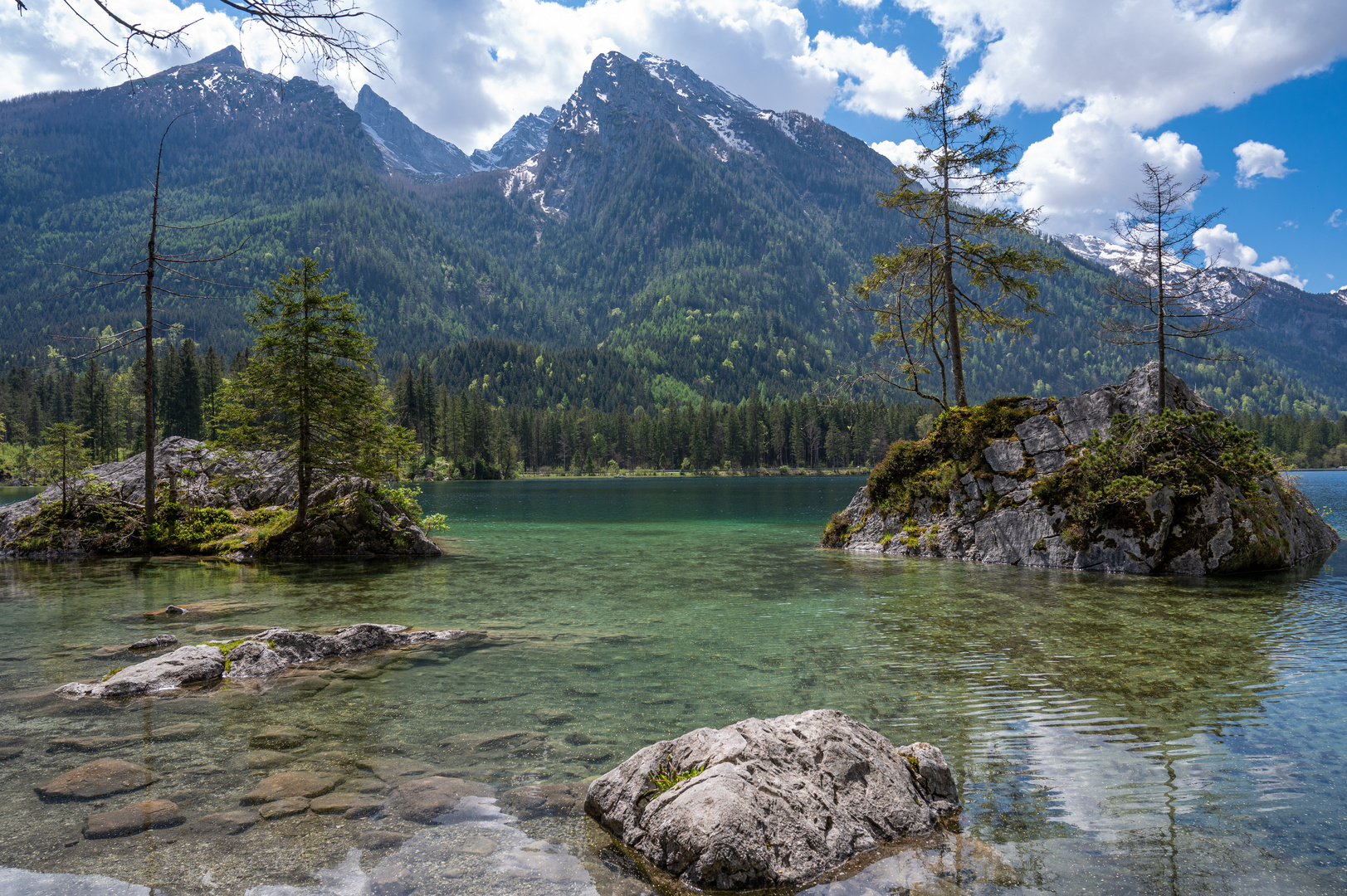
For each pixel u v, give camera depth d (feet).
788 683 30.78
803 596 54.60
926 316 102.47
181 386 326.85
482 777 20.71
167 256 86.38
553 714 26.53
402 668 33.53
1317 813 18.07
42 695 28.84
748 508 190.29
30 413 363.35
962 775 20.79
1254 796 19.12
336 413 82.94
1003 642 38.45
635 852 16.34
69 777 20.27
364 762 21.76
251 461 87.66
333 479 90.33
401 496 105.60
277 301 82.38
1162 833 17.07
